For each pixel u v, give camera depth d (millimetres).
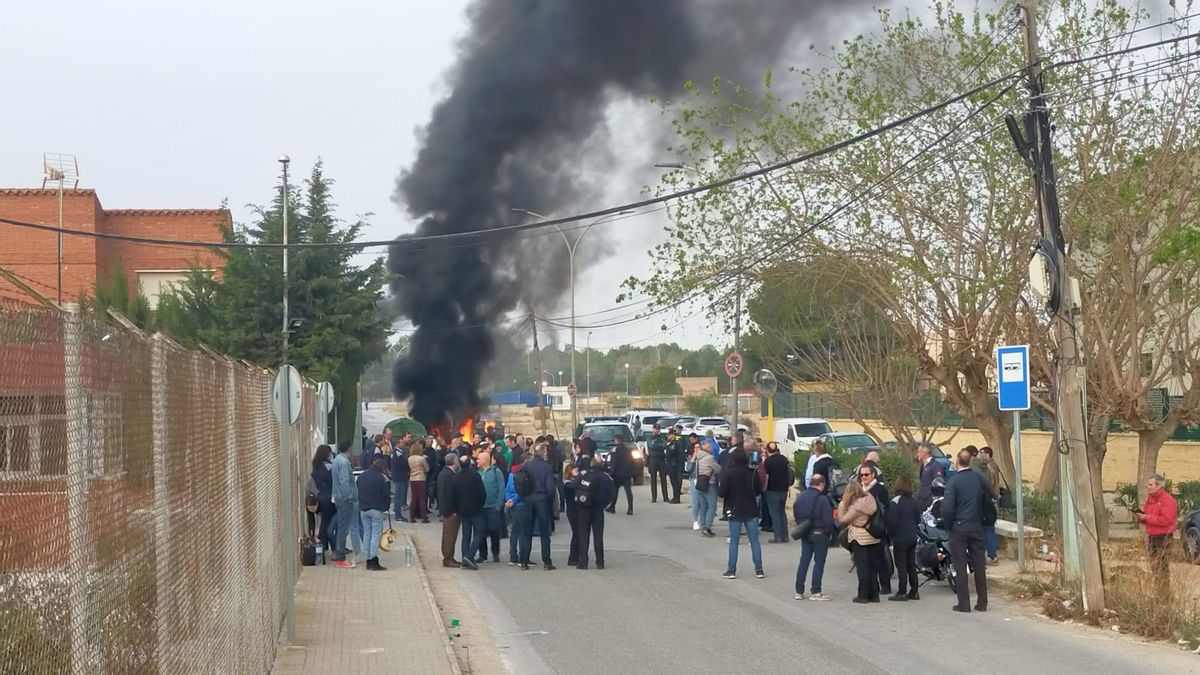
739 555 18062
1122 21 17578
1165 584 11484
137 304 25047
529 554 17016
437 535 21828
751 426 48094
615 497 17578
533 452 17453
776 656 10109
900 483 13500
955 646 10539
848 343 24719
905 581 13445
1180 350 18156
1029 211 18609
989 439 20969
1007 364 14547
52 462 3119
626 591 14328
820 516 13445
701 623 11898
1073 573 12750
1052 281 12555
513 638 11227
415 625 11727
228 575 7020
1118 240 17391
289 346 36094
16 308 2877
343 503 16875
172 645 4973
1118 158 17516
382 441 24734
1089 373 17844
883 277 20703
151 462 4562
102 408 3701
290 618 10797
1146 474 18734
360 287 38000
